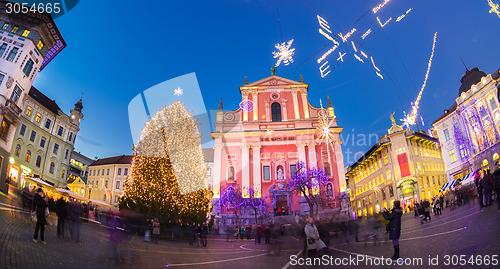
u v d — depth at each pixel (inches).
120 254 431.8
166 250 579.5
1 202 810.8
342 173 1727.4
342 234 702.5
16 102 1326.3
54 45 1510.8
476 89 1685.5
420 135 2241.6
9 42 1305.4
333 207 1660.9
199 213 1115.9
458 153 1860.2
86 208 1170.6
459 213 730.2
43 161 1830.7
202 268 360.2
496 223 419.2
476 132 1692.9
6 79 1250.0
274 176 1755.7
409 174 2094.0
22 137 1667.1
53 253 348.8
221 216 1622.8
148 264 371.6
